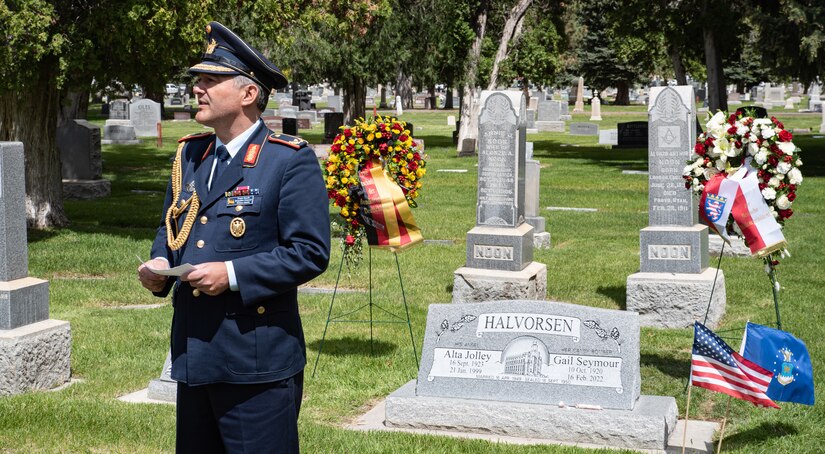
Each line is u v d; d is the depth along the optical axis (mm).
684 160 10508
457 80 36906
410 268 13859
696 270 10500
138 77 16266
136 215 19891
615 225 18688
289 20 18203
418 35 35125
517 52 38625
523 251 11078
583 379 6504
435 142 44562
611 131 43125
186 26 15172
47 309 8047
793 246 15445
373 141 8594
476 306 6863
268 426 3822
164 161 33500
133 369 8453
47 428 6512
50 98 17453
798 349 6137
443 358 6824
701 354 6047
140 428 6535
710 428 6754
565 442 6352
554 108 53688
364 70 34219
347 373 8305
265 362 3793
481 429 6551
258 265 3719
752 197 7188
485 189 11148
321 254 3836
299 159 3885
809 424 6758
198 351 3805
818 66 27766
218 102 3896
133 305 11680
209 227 3875
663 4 33688
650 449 6188
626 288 11133
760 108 7441
